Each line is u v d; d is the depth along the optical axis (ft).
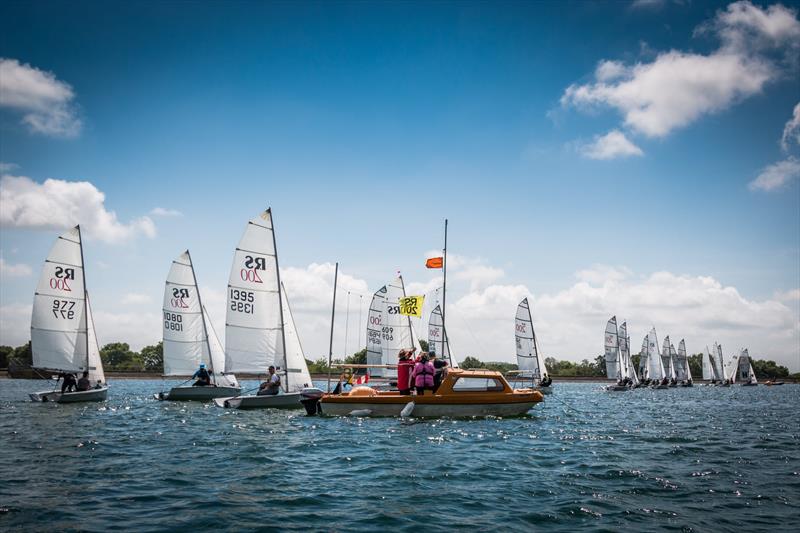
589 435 65.62
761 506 33.88
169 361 121.39
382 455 49.57
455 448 53.57
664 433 69.87
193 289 124.77
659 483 39.73
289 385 109.50
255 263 102.17
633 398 184.24
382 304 156.97
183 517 30.50
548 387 208.44
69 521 29.40
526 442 58.29
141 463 45.11
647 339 319.88
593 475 42.19
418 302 123.03
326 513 31.68
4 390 174.60
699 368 579.48
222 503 33.32
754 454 53.31
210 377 129.29
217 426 69.77
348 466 44.80
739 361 426.92
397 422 73.51
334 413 80.48
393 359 154.92
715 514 32.07
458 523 30.04
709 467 46.03
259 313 102.12
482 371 80.74
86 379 110.42
